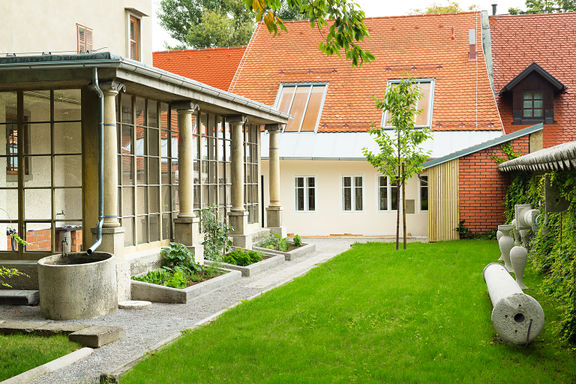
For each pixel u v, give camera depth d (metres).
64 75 9.38
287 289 10.39
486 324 7.56
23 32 13.80
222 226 13.66
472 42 25.00
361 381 5.73
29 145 10.16
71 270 8.56
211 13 38.91
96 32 16.16
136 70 9.70
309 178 22.25
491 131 21.58
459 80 23.98
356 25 6.71
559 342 6.77
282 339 7.14
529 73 23.16
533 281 10.29
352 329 7.55
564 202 8.30
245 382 5.77
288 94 24.81
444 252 14.61
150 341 7.40
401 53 25.89
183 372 6.03
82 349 6.90
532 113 23.44
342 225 22.00
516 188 16.25
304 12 6.80
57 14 14.76
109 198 9.69
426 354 6.48
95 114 9.86
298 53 26.86
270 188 17.97
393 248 16.22
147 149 11.64
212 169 14.90
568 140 22.64
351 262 13.62
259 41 27.94
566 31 26.97
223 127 15.39
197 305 9.67
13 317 8.76
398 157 15.29
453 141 21.28
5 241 10.21
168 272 11.17
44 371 6.18
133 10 17.53
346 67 25.59
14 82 9.56
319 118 23.41
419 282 10.48
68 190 10.05
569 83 24.50
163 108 12.23
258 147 17.95
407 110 15.16
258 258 14.00
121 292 9.72
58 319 8.55
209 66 29.50
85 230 9.92
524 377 5.72
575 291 7.13
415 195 21.44
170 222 12.44
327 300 9.20
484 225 18.03
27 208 10.17
